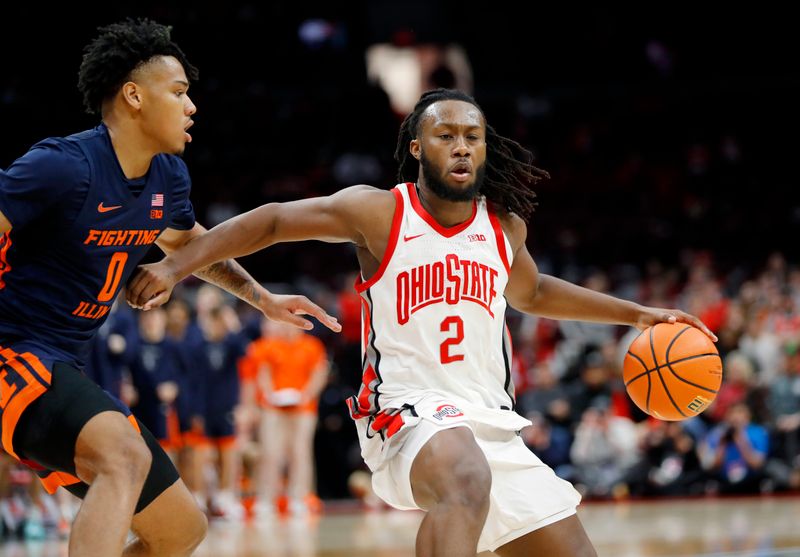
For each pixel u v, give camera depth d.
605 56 26.91
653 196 22.94
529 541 4.32
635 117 25.03
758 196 22.89
